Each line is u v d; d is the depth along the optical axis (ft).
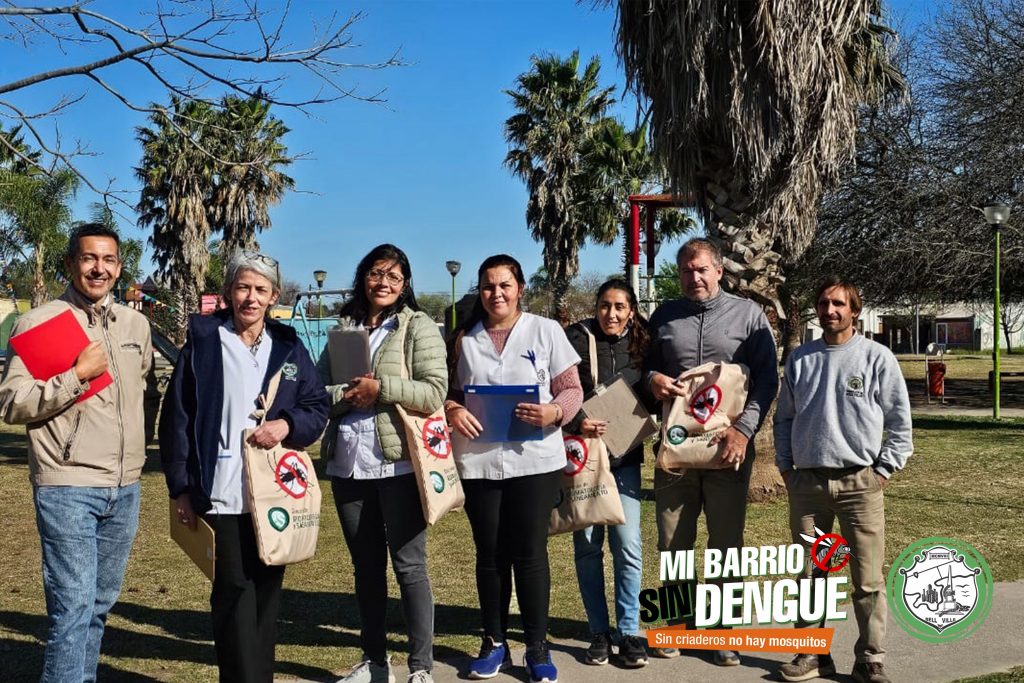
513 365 14.61
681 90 27.66
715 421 14.82
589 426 14.98
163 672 15.11
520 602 14.53
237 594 12.24
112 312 12.66
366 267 14.30
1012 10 67.41
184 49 24.02
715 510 15.30
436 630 17.39
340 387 13.79
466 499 14.79
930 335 199.72
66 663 11.78
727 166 28.94
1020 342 210.18
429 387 13.73
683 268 15.48
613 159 106.22
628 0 28.96
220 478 12.12
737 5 26.78
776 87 26.89
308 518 12.46
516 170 112.06
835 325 14.24
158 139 121.39
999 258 60.70
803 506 14.69
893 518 26.84
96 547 12.32
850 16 27.68
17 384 11.54
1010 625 16.94
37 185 57.72
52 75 23.95
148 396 13.21
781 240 29.07
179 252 123.65
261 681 12.39
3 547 24.25
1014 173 64.85
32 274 68.49
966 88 66.95
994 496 30.45
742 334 15.37
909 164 66.03
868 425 14.10
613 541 15.46
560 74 110.22
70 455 11.94
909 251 64.08
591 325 16.40
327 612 18.54
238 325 12.59
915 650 15.74
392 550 14.06
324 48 25.13
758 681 14.55
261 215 121.39
